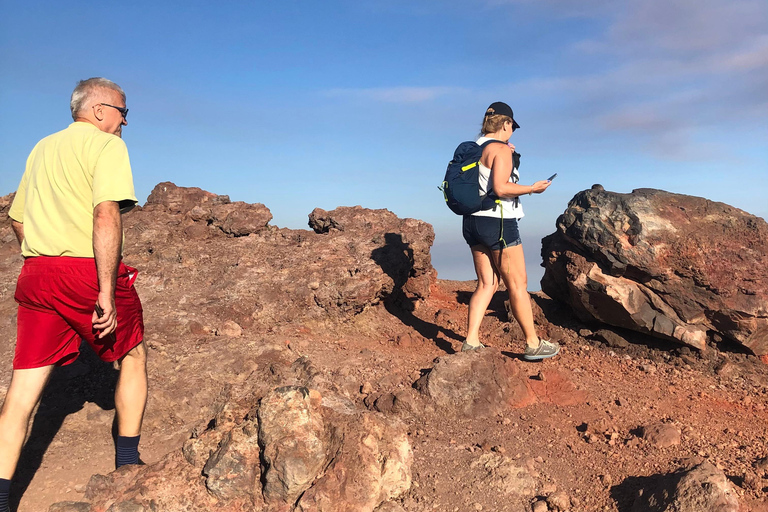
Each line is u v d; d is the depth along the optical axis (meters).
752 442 4.29
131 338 3.25
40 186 2.99
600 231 6.20
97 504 2.93
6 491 2.85
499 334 6.76
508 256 5.56
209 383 4.54
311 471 2.96
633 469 3.79
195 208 7.57
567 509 3.39
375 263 6.82
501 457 3.80
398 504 3.14
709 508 3.10
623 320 6.26
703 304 5.95
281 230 7.92
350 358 5.55
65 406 4.12
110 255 2.90
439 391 4.67
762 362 5.95
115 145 3.00
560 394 5.02
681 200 6.31
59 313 2.98
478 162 5.43
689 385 5.57
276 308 6.24
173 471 3.11
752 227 6.04
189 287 6.38
